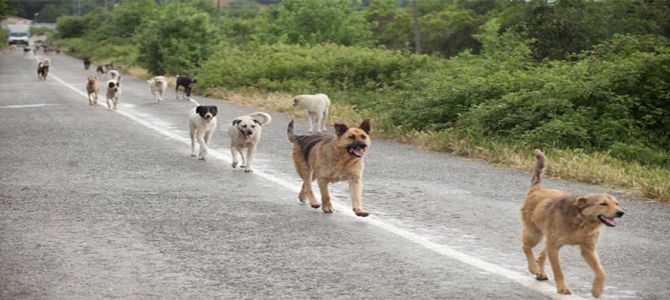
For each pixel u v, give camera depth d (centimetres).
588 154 1400
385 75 2712
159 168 1234
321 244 764
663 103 1638
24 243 756
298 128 1852
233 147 1234
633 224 888
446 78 1966
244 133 1190
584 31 2908
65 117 2023
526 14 3039
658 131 1592
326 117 1833
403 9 7600
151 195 1012
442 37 5631
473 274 666
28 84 3556
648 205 1009
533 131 1479
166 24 4288
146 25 5241
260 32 5631
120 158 1335
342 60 2881
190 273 660
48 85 3478
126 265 682
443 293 612
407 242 775
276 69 2959
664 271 688
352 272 668
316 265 688
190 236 793
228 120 1969
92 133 1683
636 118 1623
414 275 660
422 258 716
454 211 936
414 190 1076
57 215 887
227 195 1018
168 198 993
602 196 579
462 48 5406
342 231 820
